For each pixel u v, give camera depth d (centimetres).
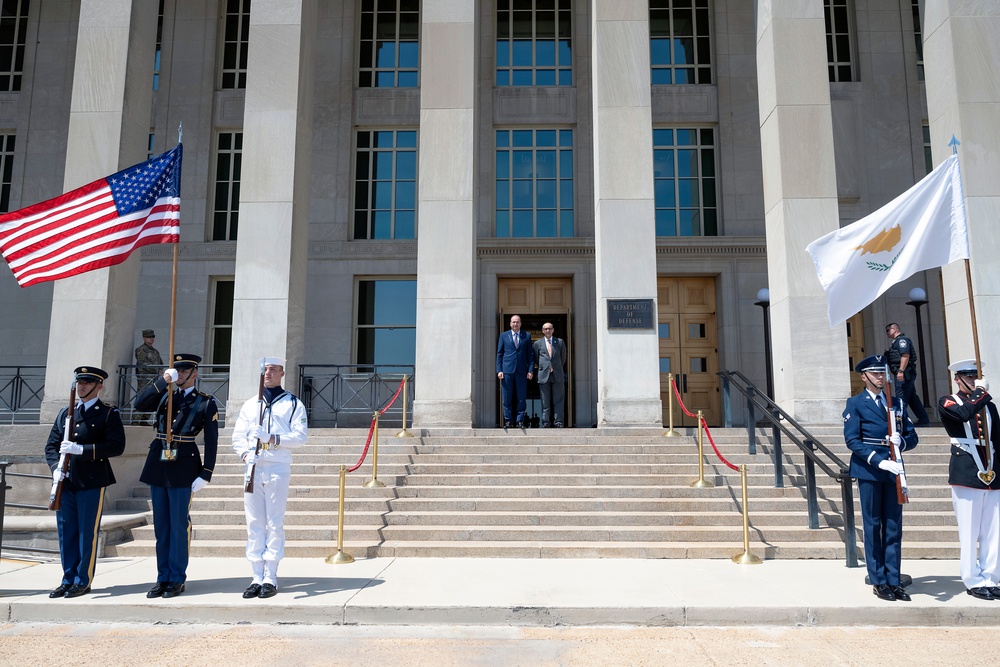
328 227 1689
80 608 607
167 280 1658
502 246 1661
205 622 599
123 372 1230
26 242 769
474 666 493
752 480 958
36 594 648
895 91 1672
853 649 529
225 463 1028
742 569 748
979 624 595
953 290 1143
